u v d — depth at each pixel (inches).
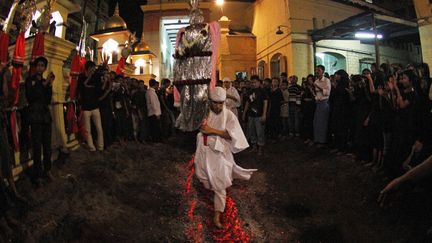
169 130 480.4
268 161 326.0
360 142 270.8
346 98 303.1
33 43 212.2
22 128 204.5
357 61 688.4
